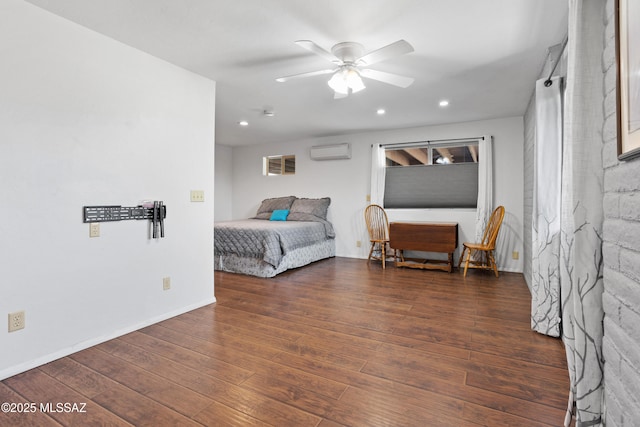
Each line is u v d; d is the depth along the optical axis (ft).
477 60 8.89
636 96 3.13
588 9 4.38
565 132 5.08
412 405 5.28
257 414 5.07
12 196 6.25
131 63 8.23
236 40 7.88
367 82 10.53
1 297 6.13
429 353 7.07
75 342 7.19
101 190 7.65
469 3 6.37
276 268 14.24
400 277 14.01
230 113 14.26
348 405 5.29
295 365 6.56
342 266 16.42
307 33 7.54
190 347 7.38
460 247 16.26
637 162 3.25
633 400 3.39
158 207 8.82
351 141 18.72
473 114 14.38
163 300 9.07
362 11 6.64
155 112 8.80
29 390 5.74
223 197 22.30
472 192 16.10
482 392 5.63
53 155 6.82
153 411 5.15
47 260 6.74
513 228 14.96
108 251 7.80
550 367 6.45
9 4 6.18
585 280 4.36
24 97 6.39
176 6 6.52
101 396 5.55
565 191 5.05
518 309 9.87
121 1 6.35
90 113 7.43
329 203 19.34
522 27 7.22
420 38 7.73
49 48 6.73
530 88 10.99
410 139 17.08
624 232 3.58
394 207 17.88
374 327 8.52
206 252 10.35
